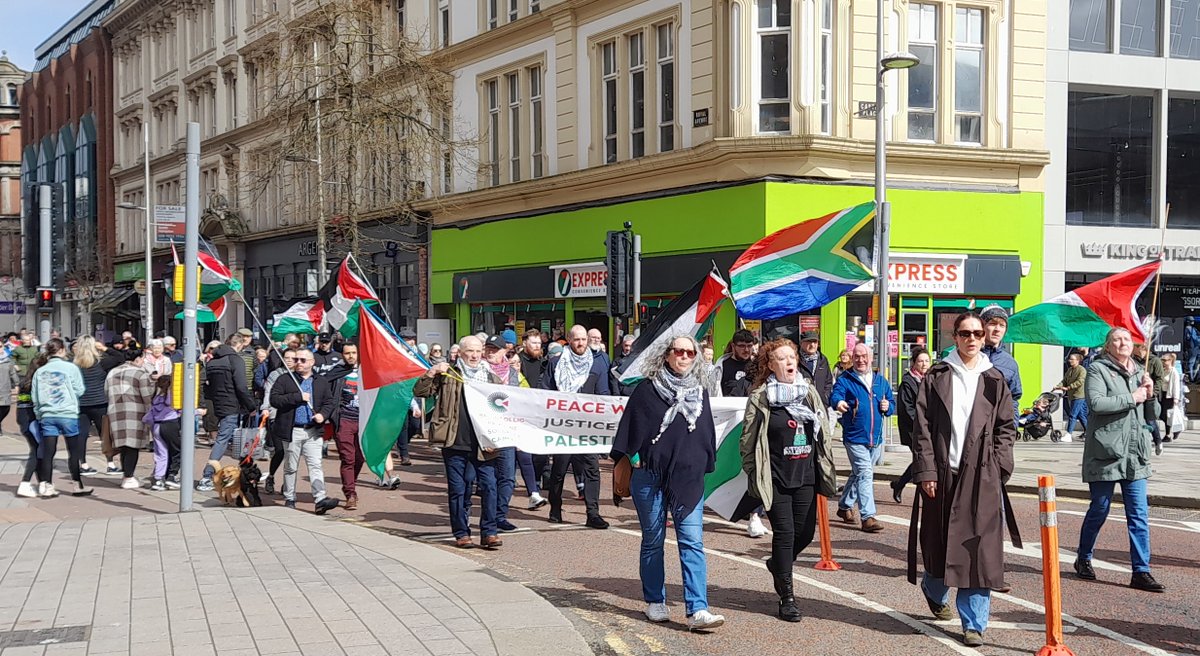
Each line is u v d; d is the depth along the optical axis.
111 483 14.99
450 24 30.91
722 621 6.77
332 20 25.41
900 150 21.67
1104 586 8.08
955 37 22.50
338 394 12.17
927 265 21.91
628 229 17.36
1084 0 24.05
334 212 26.58
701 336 10.33
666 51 23.84
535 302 27.50
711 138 21.98
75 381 13.55
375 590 7.59
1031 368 22.83
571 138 26.34
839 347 21.45
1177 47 24.77
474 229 29.67
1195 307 24.81
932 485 6.52
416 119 25.45
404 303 33.84
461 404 9.93
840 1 21.48
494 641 6.25
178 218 25.95
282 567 8.45
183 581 7.93
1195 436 21.80
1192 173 25.03
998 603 7.60
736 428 8.35
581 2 25.56
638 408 6.98
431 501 13.12
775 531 7.16
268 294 42.81
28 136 73.38
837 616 7.28
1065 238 23.72
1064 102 23.70
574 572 8.84
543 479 14.21
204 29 47.19
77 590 7.64
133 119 55.53
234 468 12.35
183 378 11.81
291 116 25.89
